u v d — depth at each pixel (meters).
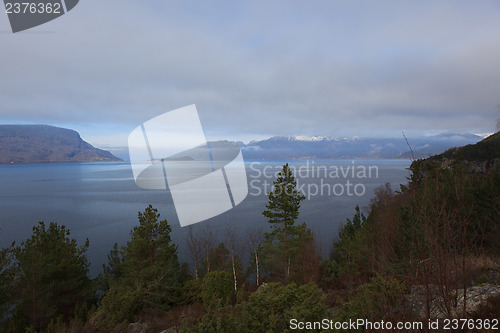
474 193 14.70
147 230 23.09
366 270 14.91
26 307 18.38
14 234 72.69
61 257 20.75
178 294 22.39
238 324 6.11
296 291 7.01
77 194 156.75
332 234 66.06
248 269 34.91
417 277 4.10
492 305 5.47
